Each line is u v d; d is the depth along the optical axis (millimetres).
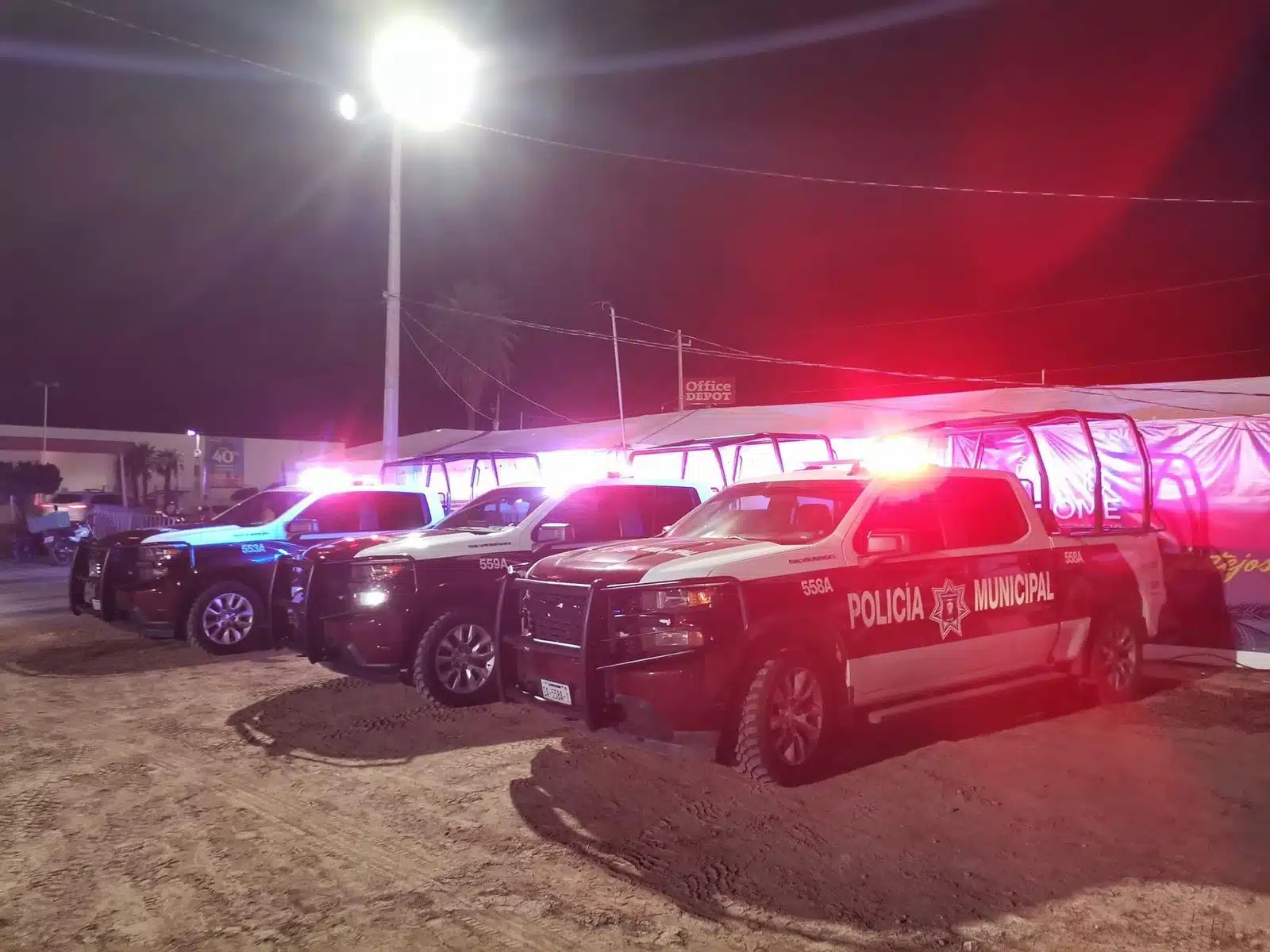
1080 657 7609
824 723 5910
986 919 4012
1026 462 13055
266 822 5234
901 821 5188
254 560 10789
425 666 7848
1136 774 6008
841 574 6059
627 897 4254
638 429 20656
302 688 8742
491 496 10555
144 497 50219
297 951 3770
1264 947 3746
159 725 7371
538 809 5434
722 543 6367
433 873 4535
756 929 3941
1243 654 9680
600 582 5645
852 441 13992
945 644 6527
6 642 11406
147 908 4164
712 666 5426
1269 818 5191
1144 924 3947
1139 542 8203
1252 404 11703
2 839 4988
